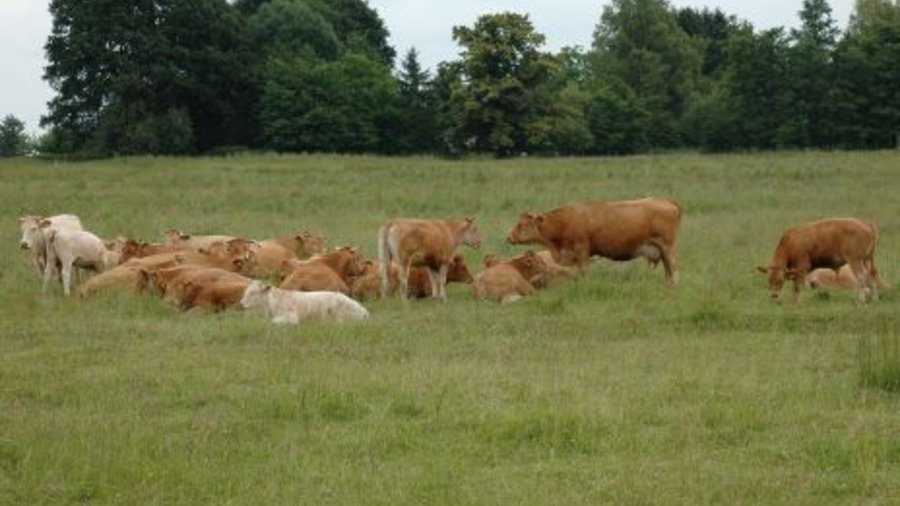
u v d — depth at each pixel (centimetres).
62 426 1067
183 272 1814
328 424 1087
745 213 3020
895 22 7312
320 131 7331
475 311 1725
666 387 1188
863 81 7044
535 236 2022
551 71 7325
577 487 903
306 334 1512
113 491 901
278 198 3522
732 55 7188
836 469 935
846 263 1772
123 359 1372
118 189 3881
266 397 1156
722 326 1573
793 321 1586
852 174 4119
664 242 2009
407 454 995
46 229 1995
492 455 988
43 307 1762
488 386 1200
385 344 1455
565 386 1188
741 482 902
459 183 4006
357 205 3331
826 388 1180
